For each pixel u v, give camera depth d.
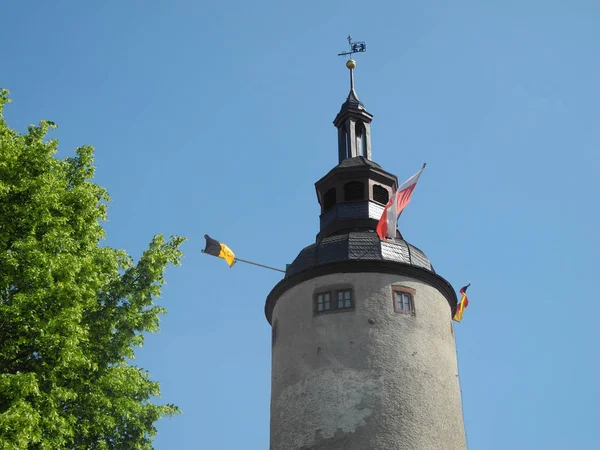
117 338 22.91
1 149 20.86
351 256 27.56
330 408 25.09
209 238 30.02
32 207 20.73
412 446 24.36
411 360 25.94
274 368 27.55
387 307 26.75
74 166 23.95
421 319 27.02
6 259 19.62
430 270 28.19
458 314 30.72
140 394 23.59
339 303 26.94
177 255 24.88
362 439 24.31
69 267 20.16
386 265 27.42
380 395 25.03
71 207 21.92
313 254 28.34
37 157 21.56
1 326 19.58
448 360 27.06
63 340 19.58
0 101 22.17
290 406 25.94
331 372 25.69
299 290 27.92
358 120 33.00
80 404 21.41
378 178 30.56
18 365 20.06
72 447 21.31
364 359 25.70
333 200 30.58
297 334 27.08
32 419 17.78
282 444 25.52
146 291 23.92
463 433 26.31
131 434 22.58
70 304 20.16
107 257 23.31
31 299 19.47
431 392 25.70
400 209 28.39
